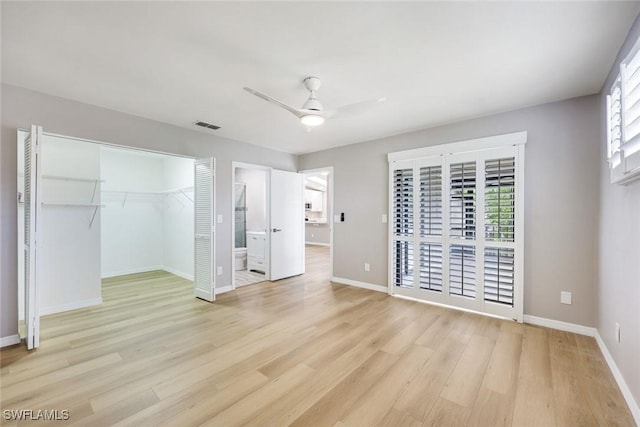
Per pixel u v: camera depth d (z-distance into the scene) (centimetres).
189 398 184
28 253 249
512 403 180
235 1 157
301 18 172
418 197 386
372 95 280
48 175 338
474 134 343
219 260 428
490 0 155
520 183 308
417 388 196
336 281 493
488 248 330
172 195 559
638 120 158
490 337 274
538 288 304
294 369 218
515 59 216
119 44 199
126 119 333
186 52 209
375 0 156
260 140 454
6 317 258
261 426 161
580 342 263
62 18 171
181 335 278
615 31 182
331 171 501
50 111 282
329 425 162
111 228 531
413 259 393
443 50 205
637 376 169
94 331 286
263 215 670
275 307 361
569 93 275
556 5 159
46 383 199
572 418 168
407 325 303
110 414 169
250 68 231
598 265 267
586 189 279
